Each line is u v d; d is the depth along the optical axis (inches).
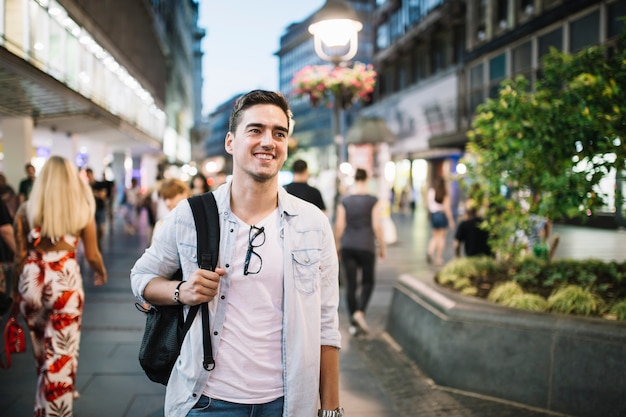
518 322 162.7
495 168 220.7
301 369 75.2
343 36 323.6
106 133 978.7
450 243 663.8
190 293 72.2
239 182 78.2
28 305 136.9
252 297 76.0
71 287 139.4
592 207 192.2
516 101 206.8
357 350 220.2
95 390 171.5
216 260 75.4
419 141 1454.2
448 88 1284.4
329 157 2906.0
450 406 161.2
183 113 2490.2
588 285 188.5
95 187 509.0
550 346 154.6
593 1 791.7
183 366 75.8
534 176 214.2
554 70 210.4
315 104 382.9
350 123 2022.6
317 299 78.4
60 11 637.9
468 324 173.6
